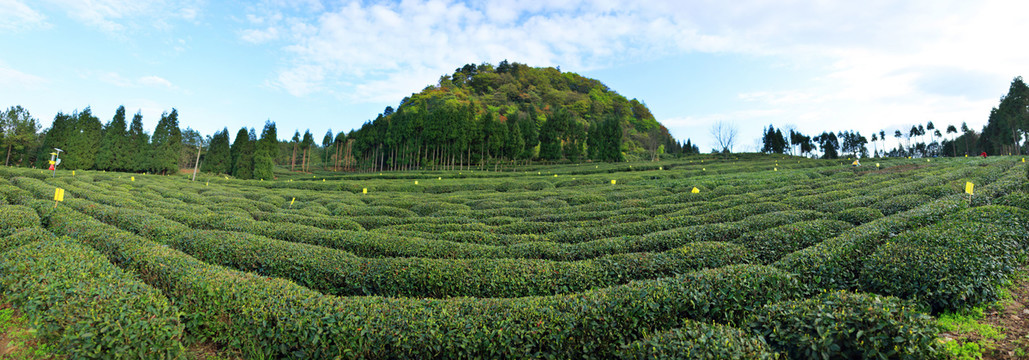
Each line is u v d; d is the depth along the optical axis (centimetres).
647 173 4431
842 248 874
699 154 9350
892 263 749
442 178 4988
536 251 1039
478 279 821
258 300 630
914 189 1931
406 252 1066
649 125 13388
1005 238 866
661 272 866
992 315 643
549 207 2194
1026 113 5741
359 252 1127
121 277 725
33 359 576
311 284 892
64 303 597
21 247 851
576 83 16150
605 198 2403
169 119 5725
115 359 549
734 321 666
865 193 1917
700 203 1833
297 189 3866
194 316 666
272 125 6259
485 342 553
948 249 759
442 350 562
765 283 696
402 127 7256
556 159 7769
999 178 2252
